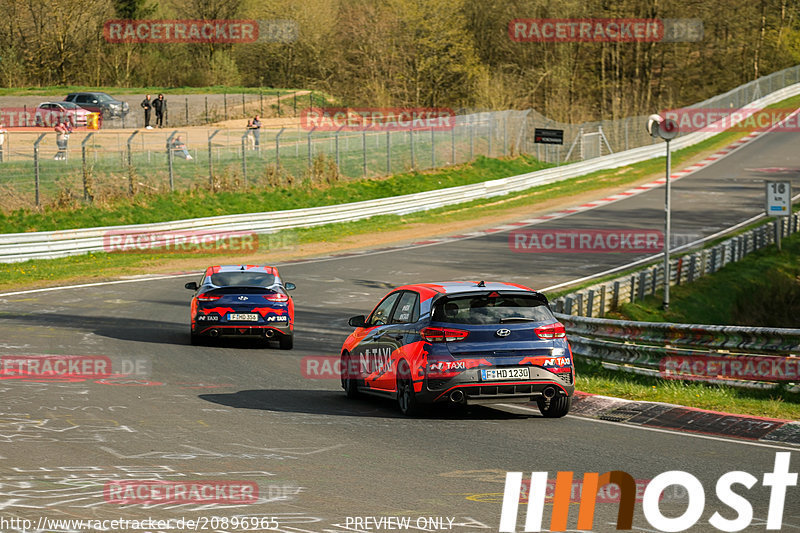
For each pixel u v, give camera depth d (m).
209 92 198.12
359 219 112.19
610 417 27.52
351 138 141.38
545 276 80.38
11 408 26.97
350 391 31.33
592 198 130.12
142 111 172.50
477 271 82.25
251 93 195.38
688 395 31.02
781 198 95.25
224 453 21.47
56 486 17.92
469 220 114.62
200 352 43.41
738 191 132.75
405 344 27.41
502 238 101.50
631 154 163.12
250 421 26.05
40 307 59.50
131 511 16.27
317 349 46.91
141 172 112.19
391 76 193.88
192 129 149.38
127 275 77.31
